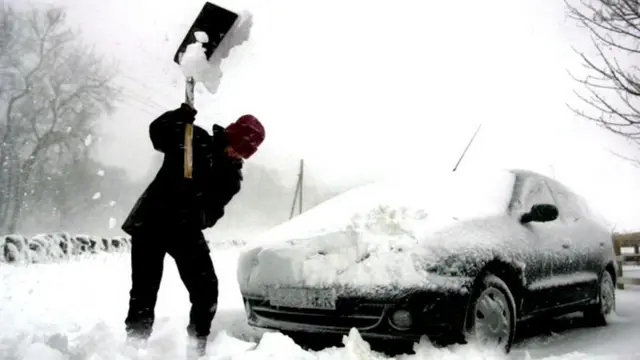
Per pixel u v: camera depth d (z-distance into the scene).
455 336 3.36
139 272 2.82
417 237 3.52
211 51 2.83
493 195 4.38
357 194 4.70
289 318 3.78
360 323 3.45
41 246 12.55
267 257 3.83
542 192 4.95
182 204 2.83
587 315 5.22
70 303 5.19
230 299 6.27
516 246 3.95
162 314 4.79
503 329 3.63
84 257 13.50
